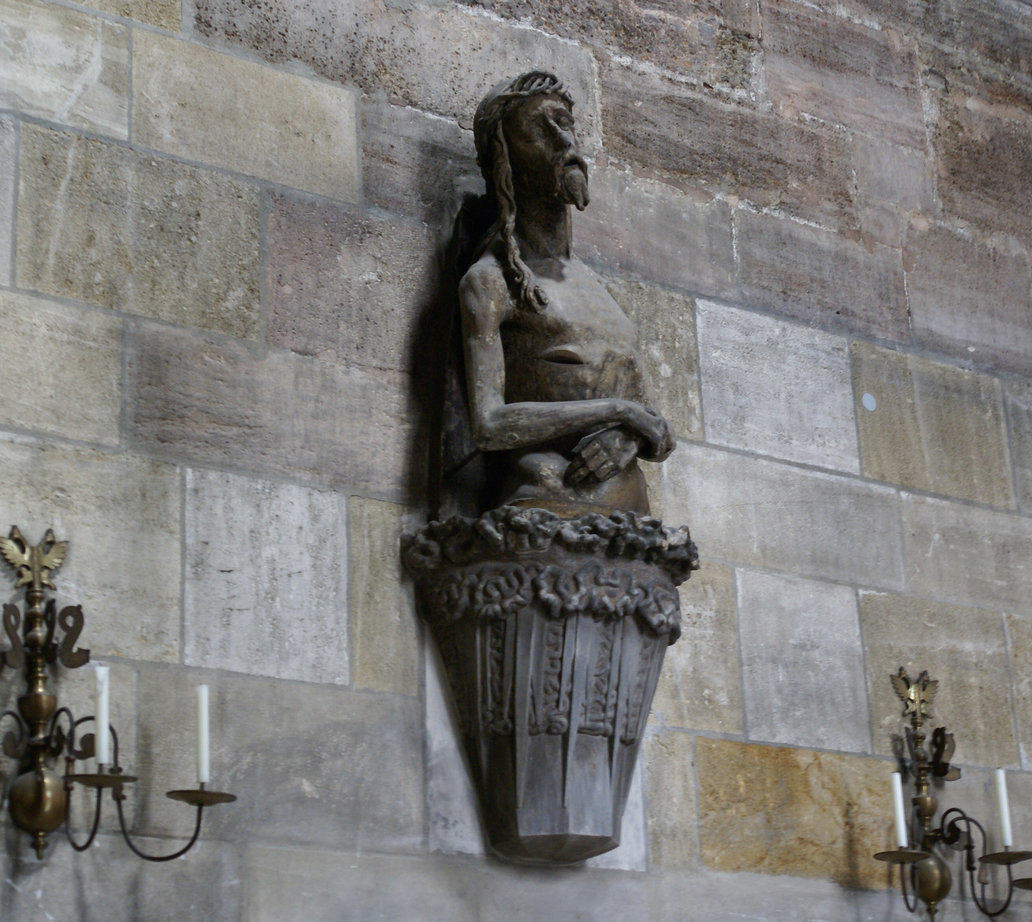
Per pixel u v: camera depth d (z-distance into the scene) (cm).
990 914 543
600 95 579
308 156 509
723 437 561
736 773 523
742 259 590
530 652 465
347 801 455
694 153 593
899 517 590
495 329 488
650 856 498
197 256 479
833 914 525
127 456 450
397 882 455
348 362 494
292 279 493
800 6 641
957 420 619
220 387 470
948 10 682
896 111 651
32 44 473
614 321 501
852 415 594
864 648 564
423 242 521
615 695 473
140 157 479
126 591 439
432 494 493
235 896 432
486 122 508
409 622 480
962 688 581
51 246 457
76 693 424
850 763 546
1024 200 673
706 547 543
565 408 477
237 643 452
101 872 415
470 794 473
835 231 616
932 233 642
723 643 536
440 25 550
